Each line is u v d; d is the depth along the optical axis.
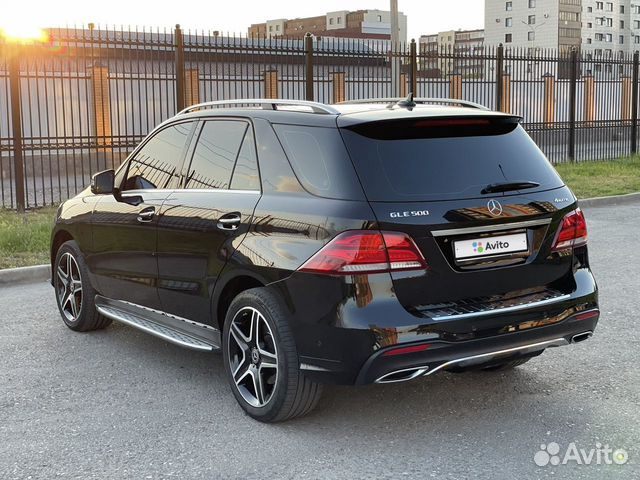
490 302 3.87
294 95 23.50
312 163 3.96
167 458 3.73
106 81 22.89
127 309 5.44
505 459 3.65
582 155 23.11
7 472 3.61
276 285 3.90
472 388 4.61
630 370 4.89
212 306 4.44
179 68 14.07
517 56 19.31
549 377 4.79
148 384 4.82
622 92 24.17
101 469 3.63
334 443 3.86
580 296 4.11
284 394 3.92
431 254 3.71
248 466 3.62
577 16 184.88
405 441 3.87
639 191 14.83
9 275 8.20
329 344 3.68
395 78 17.19
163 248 4.83
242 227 4.18
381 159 3.80
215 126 4.74
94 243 5.63
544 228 4.05
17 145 12.91
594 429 3.99
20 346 5.71
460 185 3.86
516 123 4.34
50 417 4.30
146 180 5.22
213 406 4.42
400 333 3.59
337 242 3.65
